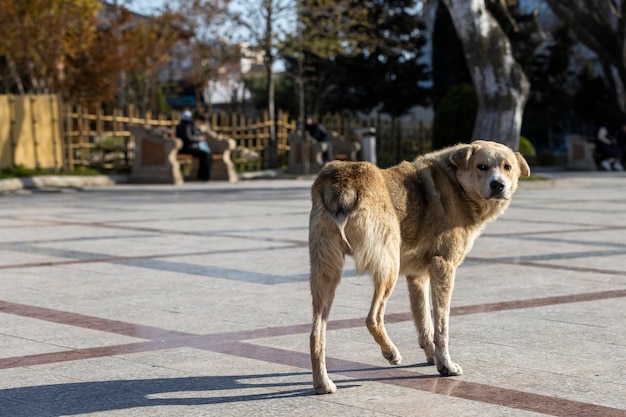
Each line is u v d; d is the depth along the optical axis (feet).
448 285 17.54
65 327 21.66
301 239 38.22
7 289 26.81
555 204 56.70
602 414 14.83
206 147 84.89
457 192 18.07
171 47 122.11
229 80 155.02
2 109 76.43
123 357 18.74
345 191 16.34
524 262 31.81
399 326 21.81
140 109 129.39
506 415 14.79
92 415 14.94
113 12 120.06
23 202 58.95
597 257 32.96
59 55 93.81
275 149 105.09
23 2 90.12
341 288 26.96
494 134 71.56
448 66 148.97
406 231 17.38
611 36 115.75
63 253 34.37
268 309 23.71
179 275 29.25
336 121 118.11
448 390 16.33
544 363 18.17
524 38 150.51
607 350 19.21
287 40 106.73
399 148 124.26
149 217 48.08
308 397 15.90
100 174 82.23
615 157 114.93
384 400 15.71
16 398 15.92
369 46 121.70
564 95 156.76
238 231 41.24
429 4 152.15
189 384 16.72
